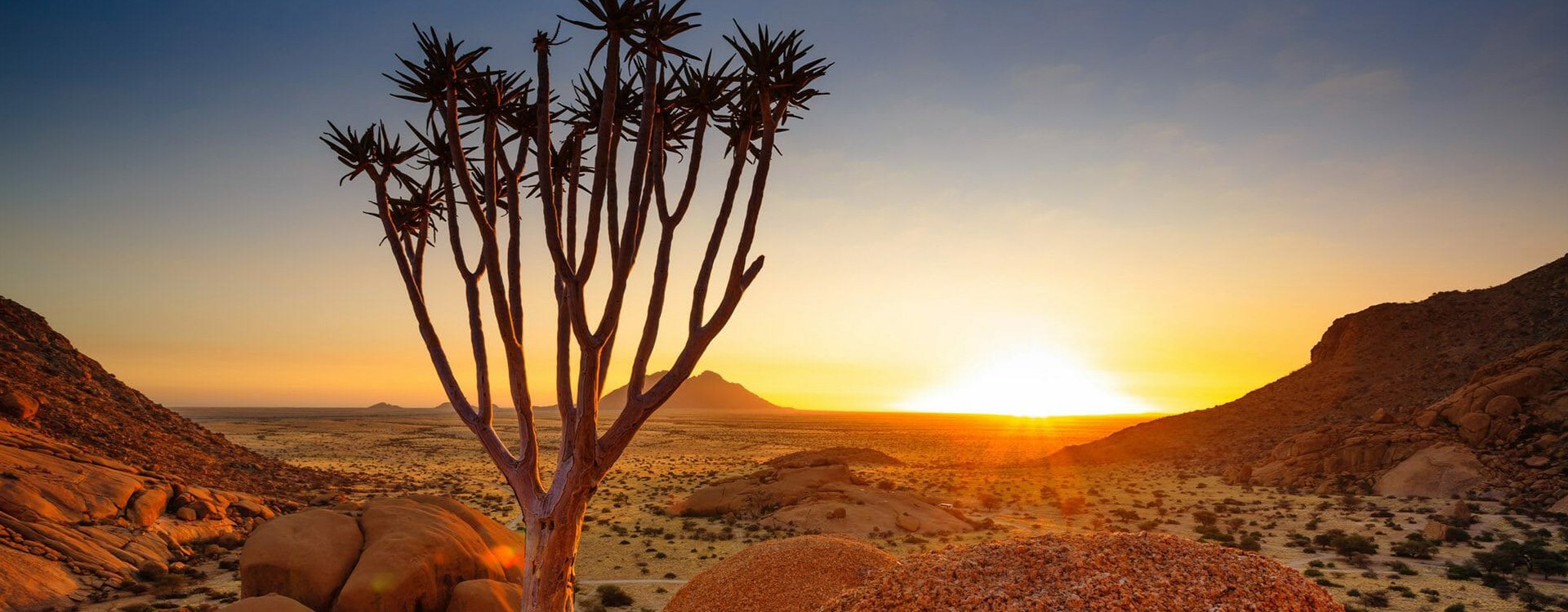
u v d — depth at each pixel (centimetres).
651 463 9575
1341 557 2984
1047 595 659
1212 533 3553
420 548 1603
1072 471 7269
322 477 5384
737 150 1062
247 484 4362
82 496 2716
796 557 1273
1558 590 2345
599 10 948
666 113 1098
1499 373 5438
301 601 1510
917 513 4081
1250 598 641
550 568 1031
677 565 2919
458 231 1145
